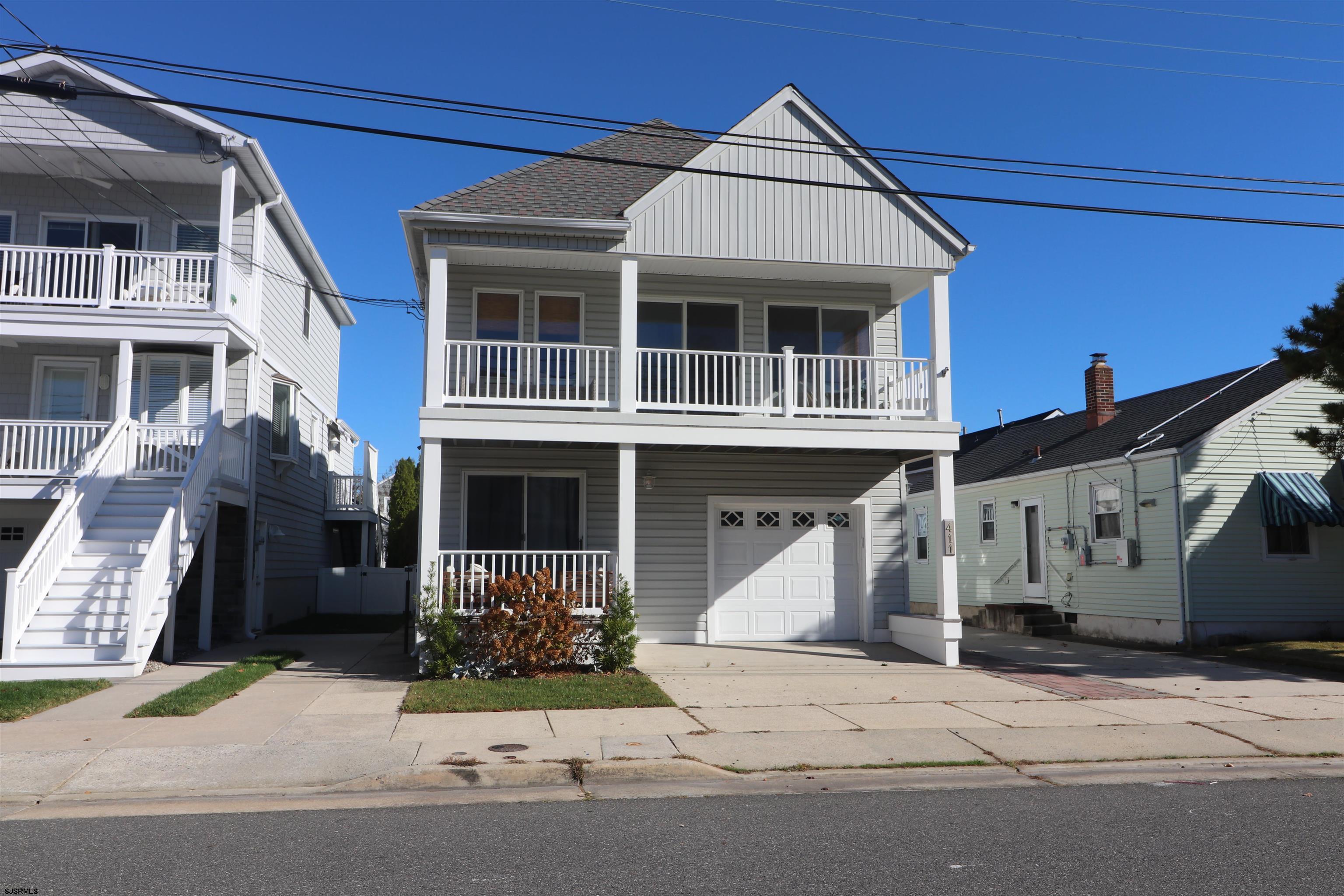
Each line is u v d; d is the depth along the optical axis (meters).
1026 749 8.48
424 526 12.60
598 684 11.44
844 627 16.33
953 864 5.38
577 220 13.66
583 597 13.03
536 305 15.78
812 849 5.68
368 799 7.00
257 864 5.39
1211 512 16.84
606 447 15.07
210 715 9.72
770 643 15.95
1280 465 17.27
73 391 17.45
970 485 23.59
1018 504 21.84
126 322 15.83
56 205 17.66
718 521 16.22
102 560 13.54
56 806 6.78
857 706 10.46
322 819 6.41
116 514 14.67
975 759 8.11
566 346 13.91
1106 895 4.85
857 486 16.45
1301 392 17.45
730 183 14.52
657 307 16.27
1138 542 17.78
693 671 12.95
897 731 9.14
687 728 9.20
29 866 5.35
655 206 14.18
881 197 14.95
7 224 17.48
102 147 16.17
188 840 5.89
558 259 14.83
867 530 16.36
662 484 15.94
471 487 15.50
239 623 17.44
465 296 15.60
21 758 7.88
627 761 7.79
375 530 30.55
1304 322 14.17
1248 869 5.28
